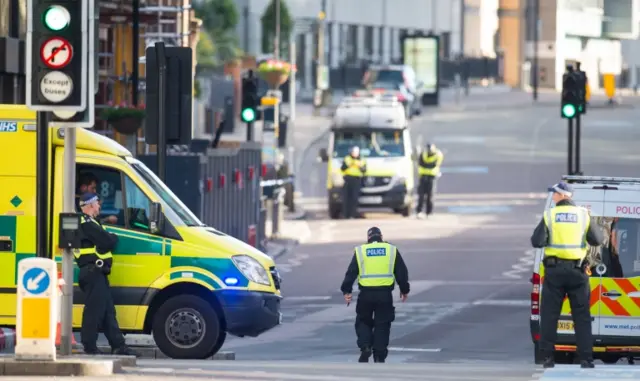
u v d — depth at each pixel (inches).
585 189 2847.0
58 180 2694.4
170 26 5649.6
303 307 4210.1
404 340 3513.8
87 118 2239.2
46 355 2145.7
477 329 3713.1
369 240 2982.3
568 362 2942.9
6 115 2711.6
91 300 2615.7
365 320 2984.7
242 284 2716.5
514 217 6948.8
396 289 4542.3
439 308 4126.5
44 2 2183.8
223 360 2674.7
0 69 4608.8
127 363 2340.1
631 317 2824.8
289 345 3449.8
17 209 2701.8
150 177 2775.6
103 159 2738.7
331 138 7249.0
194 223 2770.7
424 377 2255.2
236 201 4847.4
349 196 7062.0
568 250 2544.3
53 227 2694.4
